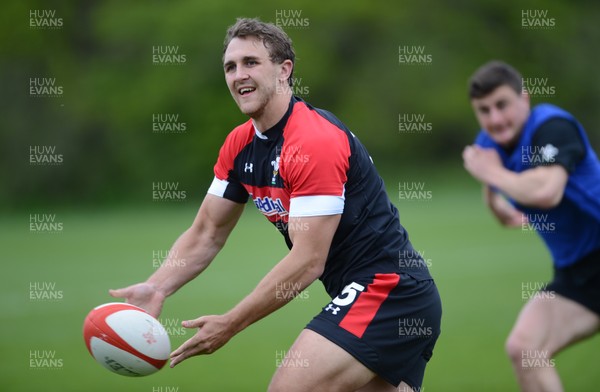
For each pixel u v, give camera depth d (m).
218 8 106.75
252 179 14.80
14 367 24.94
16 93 105.62
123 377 23.58
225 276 42.72
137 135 106.44
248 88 13.88
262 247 53.78
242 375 23.53
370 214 14.43
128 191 105.88
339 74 112.75
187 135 106.38
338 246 14.38
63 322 32.28
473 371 23.31
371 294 14.04
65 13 112.94
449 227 61.53
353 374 13.70
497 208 20.88
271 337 29.09
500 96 17.89
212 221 15.60
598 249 17.47
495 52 117.00
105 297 37.03
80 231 65.69
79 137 106.62
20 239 61.03
